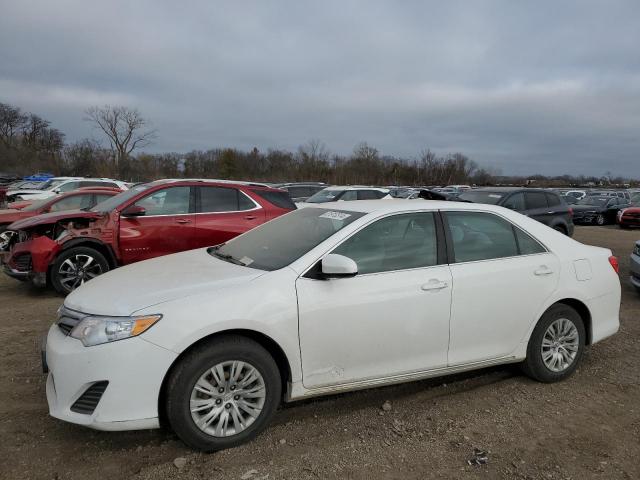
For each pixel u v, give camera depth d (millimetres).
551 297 4211
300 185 21031
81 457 3059
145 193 7480
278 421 3562
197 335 2988
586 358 4941
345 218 3838
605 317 4543
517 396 4051
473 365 3967
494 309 3967
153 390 2930
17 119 79750
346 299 3420
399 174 70375
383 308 3527
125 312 2986
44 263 6820
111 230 7133
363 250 3654
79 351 2932
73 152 62594
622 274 9711
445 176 76688
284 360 3316
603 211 25766
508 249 4191
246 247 4137
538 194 12492
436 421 3615
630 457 3195
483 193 12391
